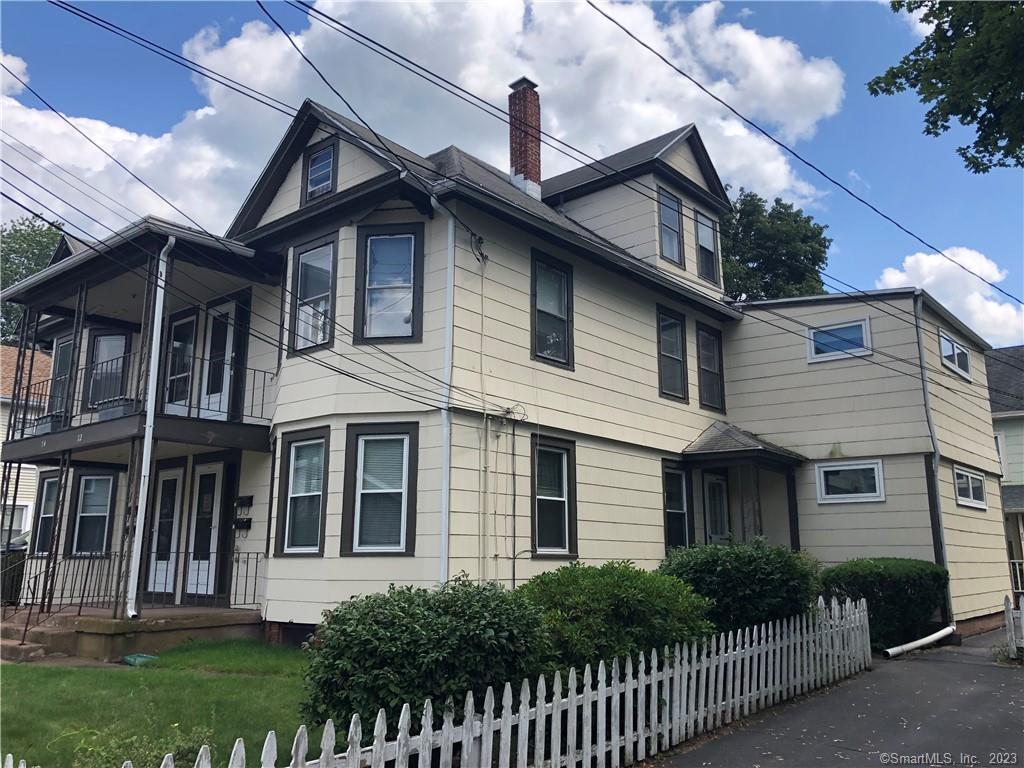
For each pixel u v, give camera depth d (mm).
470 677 5613
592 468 13242
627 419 14211
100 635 10594
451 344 11055
